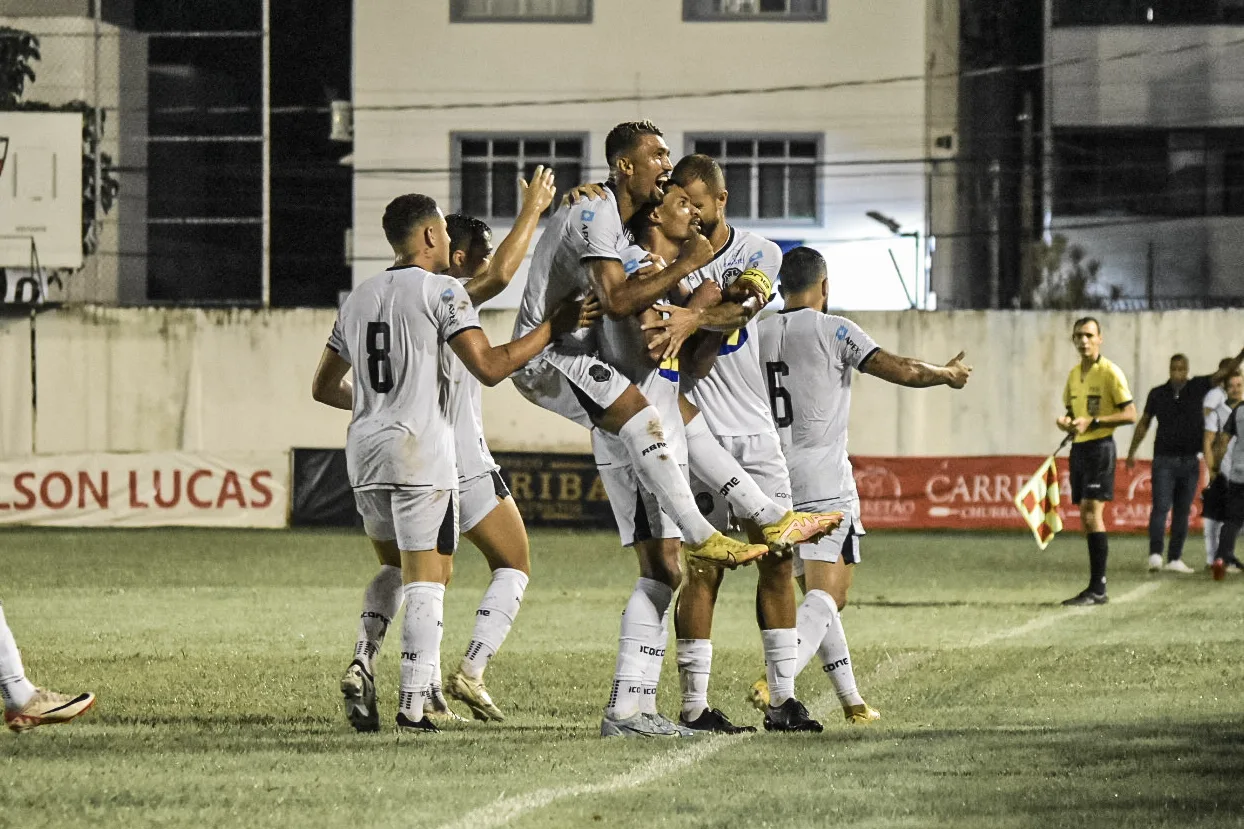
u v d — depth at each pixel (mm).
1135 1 110625
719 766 17531
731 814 14953
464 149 101125
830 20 99562
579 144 100875
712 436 20375
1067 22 111250
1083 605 40656
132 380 88500
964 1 113125
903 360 21906
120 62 106375
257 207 112625
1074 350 83625
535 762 17750
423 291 20453
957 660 29172
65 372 88562
